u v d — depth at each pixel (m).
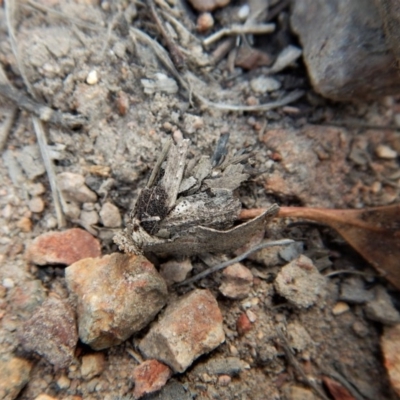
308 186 0.06
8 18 0.05
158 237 0.05
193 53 0.06
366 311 0.05
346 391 0.05
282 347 0.05
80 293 0.05
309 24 0.06
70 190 0.05
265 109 0.06
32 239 0.05
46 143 0.06
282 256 0.06
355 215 0.05
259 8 0.06
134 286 0.05
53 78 0.06
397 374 0.05
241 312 0.05
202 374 0.05
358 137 0.06
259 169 0.06
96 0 0.06
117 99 0.06
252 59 0.06
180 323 0.05
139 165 0.06
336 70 0.06
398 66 0.05
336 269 0.06
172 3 0.06
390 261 0.05
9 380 0.05
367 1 0.05
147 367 0.05
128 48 0.06
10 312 0.05
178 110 0.06
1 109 0.06
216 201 0.05
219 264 0.05
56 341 0.05
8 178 0.06
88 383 0.05
